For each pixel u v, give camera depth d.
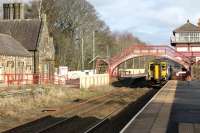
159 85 64.31
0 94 32.78
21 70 58.94
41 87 42.38
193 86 50.41
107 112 31.28
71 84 59.16
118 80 77.44
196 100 30.94
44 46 65.69
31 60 62.44
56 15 96.62
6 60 55.00
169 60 81.06
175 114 22.31
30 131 21.66
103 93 50.75
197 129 17.22
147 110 24.08
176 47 96.69
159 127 17.72
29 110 30.92
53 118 27.05
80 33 99.25
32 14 95.25
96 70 79.50
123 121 25.89
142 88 60.31
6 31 66.38
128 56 76.31
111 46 139.38
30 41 63.97
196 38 95.88
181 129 17.19
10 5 69.88
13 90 36.34
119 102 39.09
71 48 98.62
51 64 68.62
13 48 58.75
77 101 39.91
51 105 35.25
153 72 67.50
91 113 30.20
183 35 96.44
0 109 29.31
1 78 51.62
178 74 78.75
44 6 95.38
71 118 26.92
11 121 25.44
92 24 103.75
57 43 95.25
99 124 23.39
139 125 18.23
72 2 97.94
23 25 66.94
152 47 74.25
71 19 97.62
